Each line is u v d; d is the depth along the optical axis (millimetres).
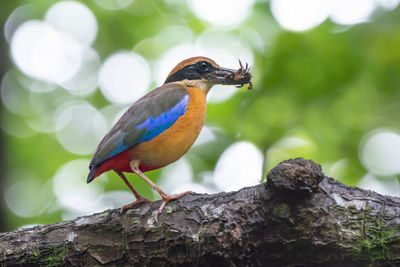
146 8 16109
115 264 6832
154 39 16422
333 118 13523
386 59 12867
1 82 13883
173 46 16125
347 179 13344
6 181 13008
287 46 13180
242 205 6234
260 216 6121
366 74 13312
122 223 6930
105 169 8234
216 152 13578
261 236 6133
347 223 5992
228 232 6105
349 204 6098
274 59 13242
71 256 7020
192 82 9250
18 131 17203
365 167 13453
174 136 8203
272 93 13406
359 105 13688
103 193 14977
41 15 16344
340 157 13570
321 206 6059
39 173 16453
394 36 12656
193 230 6391
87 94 17500
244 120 13648
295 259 6121
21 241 7254
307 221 6000
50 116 17578
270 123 13438
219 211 6305
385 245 5848
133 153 8109
